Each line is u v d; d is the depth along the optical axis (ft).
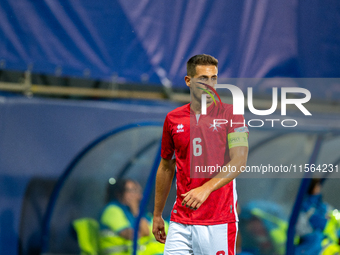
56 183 56.08
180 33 63.72
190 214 29.25
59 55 58.34
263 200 70.85
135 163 63.72
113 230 57.82
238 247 62.64
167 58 62.90
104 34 60.44
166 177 31.96
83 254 58.03
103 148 62.23
